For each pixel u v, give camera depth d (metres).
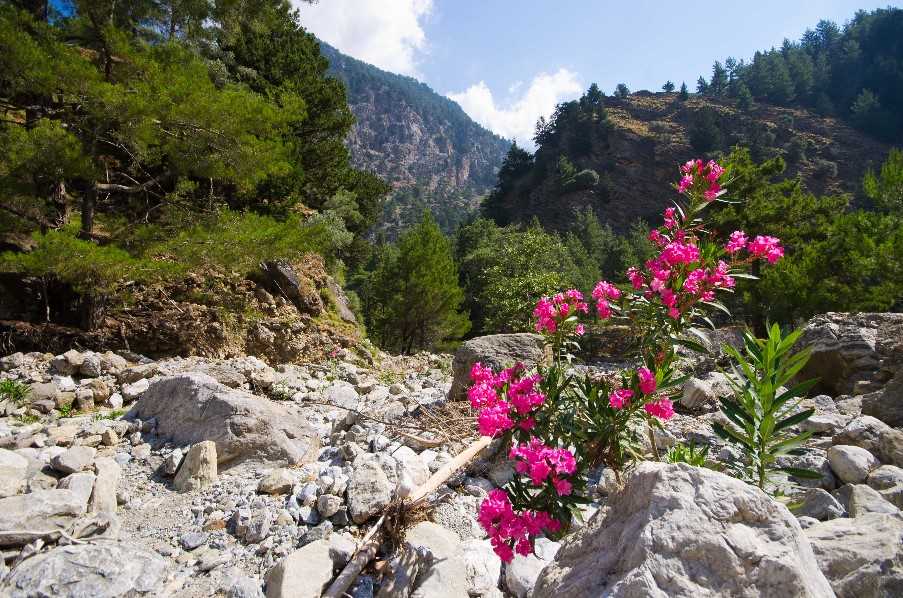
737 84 132.88
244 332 10.61
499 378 3.08
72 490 3.42
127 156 11.17
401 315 24.80
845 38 141.38
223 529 3.42
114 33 7.69
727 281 3.13
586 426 3.08
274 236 9.05
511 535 2.51
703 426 5.10
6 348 7.88
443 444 4.71
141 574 2.73
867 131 107.31
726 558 1.68
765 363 2.79
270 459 4.36
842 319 7.00
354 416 5.27
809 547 1.82
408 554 2.92
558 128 112.94
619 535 1.97
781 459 4.00
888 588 1.94
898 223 16.88
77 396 5.93
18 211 7.87
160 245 8.47
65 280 7.74
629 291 3.50
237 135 8.73
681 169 3.65
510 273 32.78
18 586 2.47
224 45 15.97
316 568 2.81
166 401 5.13
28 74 7.07
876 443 4.03
